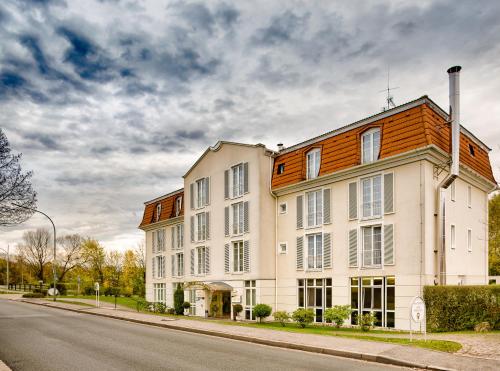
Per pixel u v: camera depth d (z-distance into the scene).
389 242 20.70
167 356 12.29
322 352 12.70
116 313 27.64
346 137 23.42
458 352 11.58
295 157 26.67
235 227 29.69
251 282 27.64
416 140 19.67
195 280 33.22
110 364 11.20
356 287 22.25
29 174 22.14
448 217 21.16
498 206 35.34
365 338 14.77
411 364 10.48
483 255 24.22
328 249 23.86
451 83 20.36
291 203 26.88
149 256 43.72
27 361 11.75
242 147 29.33
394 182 20.77
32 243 76.81
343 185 23.42
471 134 23.91
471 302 17.64
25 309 32.88
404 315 19.62
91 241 73.50
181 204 38.53
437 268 19.80
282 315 21.91
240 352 12.91
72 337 16.69
